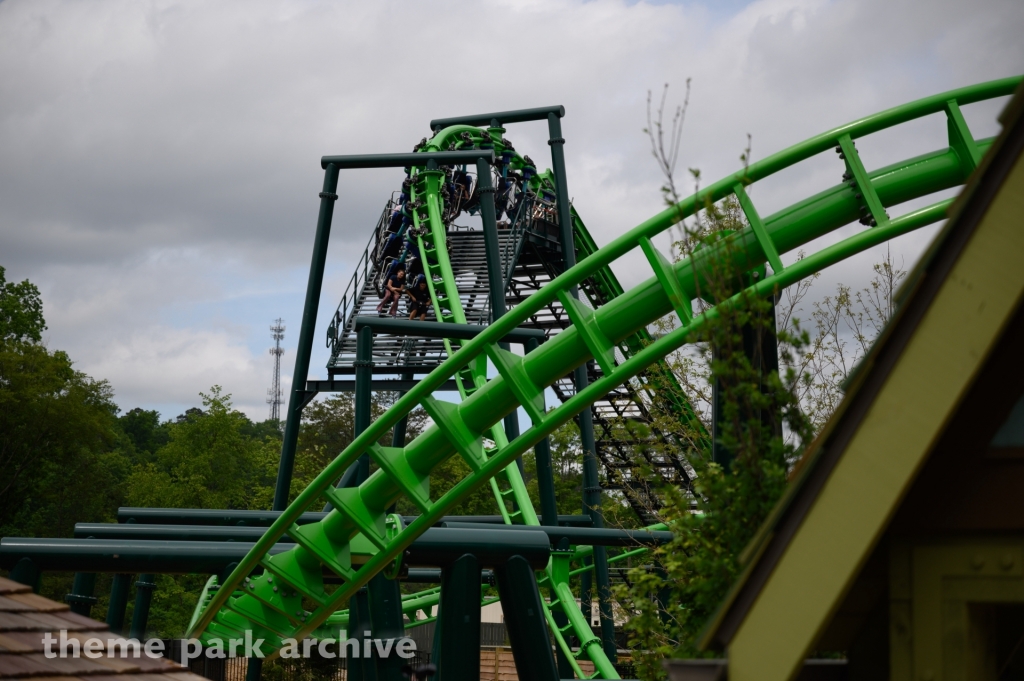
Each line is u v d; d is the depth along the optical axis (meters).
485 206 21.41
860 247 9.49
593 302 29.84
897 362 3.82
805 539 3.89
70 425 47.06
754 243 10.05
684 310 9.99
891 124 9.77
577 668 19.92
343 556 12.74
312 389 22.48
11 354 46.19
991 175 3.80
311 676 23.77
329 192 21.09
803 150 9.74
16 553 12.53
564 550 16.36
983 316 3.74
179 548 13.05
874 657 5.44
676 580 8.73
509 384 10.88
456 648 12.04
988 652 4.35
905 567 4.23
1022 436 4.14
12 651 5.06
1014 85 9.58
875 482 3.81
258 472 59.19
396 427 22.62
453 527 12.78
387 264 26.59
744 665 3.92
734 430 7.07
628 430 8.20
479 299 25.95
